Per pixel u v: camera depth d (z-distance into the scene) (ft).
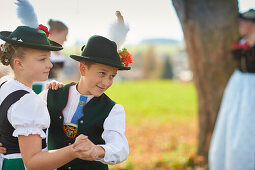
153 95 54.49
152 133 23.25
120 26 5.69
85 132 5.45
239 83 9.32
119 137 5.23
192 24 13.00
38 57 4.77
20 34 4.72
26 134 4.51
